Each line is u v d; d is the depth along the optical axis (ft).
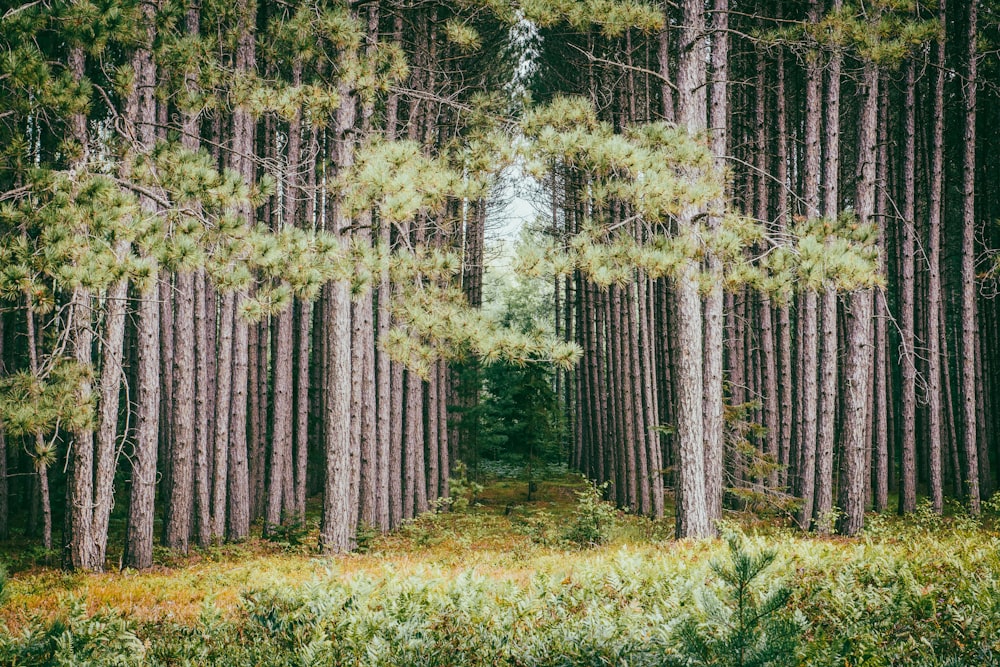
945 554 27.53
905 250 63.31
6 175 29.81
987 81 62.54
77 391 32.48
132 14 31.86
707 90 48.65
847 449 49.14
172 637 20.72
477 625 19.94
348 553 46.68
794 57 60.54
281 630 19.74
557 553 45.47
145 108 44.19
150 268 26.63
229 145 56.75
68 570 43.34
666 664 13.53
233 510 57.52
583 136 34.22
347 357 47.96
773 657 10.02
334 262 33.42
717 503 47.37
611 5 36.14
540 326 31.53
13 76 26.55
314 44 38.29
